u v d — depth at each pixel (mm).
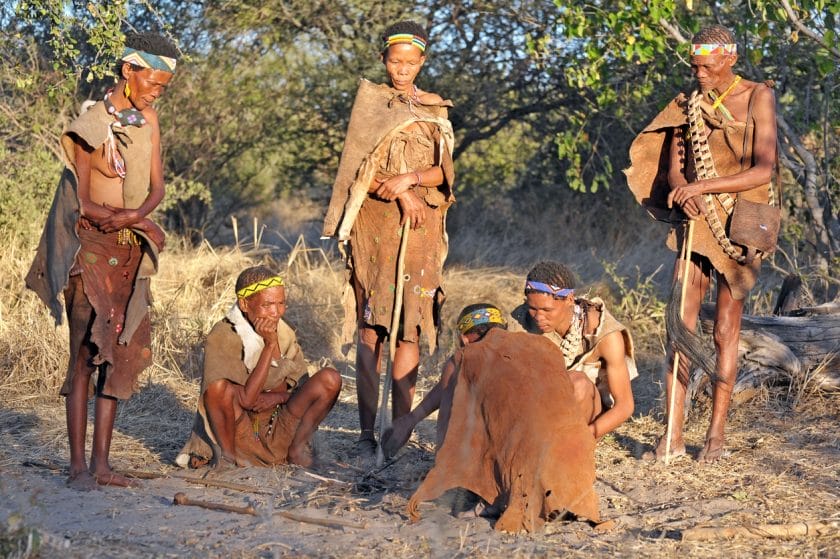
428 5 12141
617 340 4938
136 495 4793
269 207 16297
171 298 9039
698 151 5438
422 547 4051
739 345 6660
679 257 5621
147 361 5012
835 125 8750
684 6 9047
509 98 13047
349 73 12578
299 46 12695
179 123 12258
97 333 4727
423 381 7859
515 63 12500
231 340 5285
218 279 9648
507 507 4316
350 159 5613
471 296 9906
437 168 5625
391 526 4359
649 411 6777
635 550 4090
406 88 5684
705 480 5184
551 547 4090
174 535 4184
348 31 12531
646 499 4887
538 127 13445
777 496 4852
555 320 4926
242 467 5328
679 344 5465
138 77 4789
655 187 5754
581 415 4461
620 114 9781
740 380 6594
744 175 5316
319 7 11977
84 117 4723
